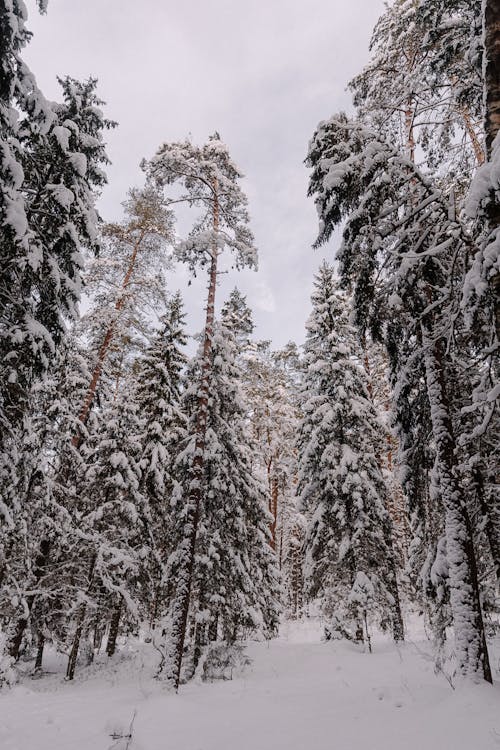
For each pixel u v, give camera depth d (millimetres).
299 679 11148
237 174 16641
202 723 7254
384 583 16156
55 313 9852
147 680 12273
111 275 17734
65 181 10047
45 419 14039
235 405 16031
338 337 19688
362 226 8648
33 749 5734
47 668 15430
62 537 13461
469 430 8758
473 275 5426
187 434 16500
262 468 30297
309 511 19141
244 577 15195
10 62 7625
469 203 5020
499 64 5363
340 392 18203
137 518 15719
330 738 6008
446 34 9352
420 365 9383
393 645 14758
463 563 7617
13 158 7309
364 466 17406
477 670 6855
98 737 6324
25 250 8062
